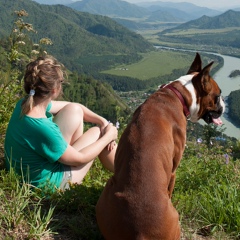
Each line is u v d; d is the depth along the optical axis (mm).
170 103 3188
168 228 2549
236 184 3980
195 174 4035
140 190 2590
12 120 3189
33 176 3207
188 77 3473
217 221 3381
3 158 3715
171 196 3381
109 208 2617
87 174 3697
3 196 3076
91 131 3486
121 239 2539
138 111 3059
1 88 4426
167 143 2877
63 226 3016
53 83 3064
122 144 2857
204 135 6715
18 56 4379
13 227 2879
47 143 3096
